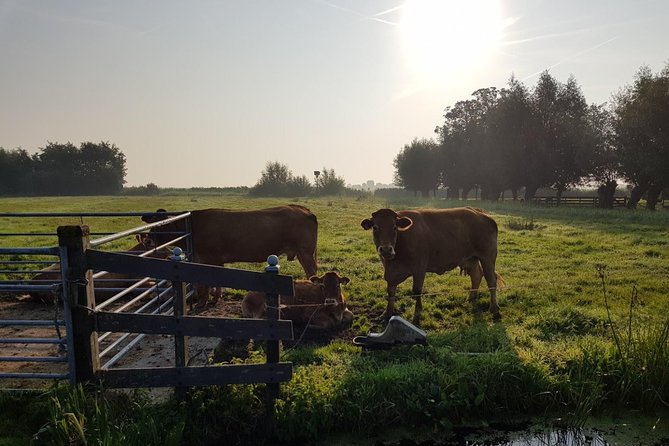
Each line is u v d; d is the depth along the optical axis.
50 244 17.39
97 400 4.55
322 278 7.88
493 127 44.72
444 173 57.66
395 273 8.10
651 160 31.55
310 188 63.25
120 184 95.06
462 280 10.89
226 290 9.95
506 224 22.45
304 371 5.41
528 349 6.03
